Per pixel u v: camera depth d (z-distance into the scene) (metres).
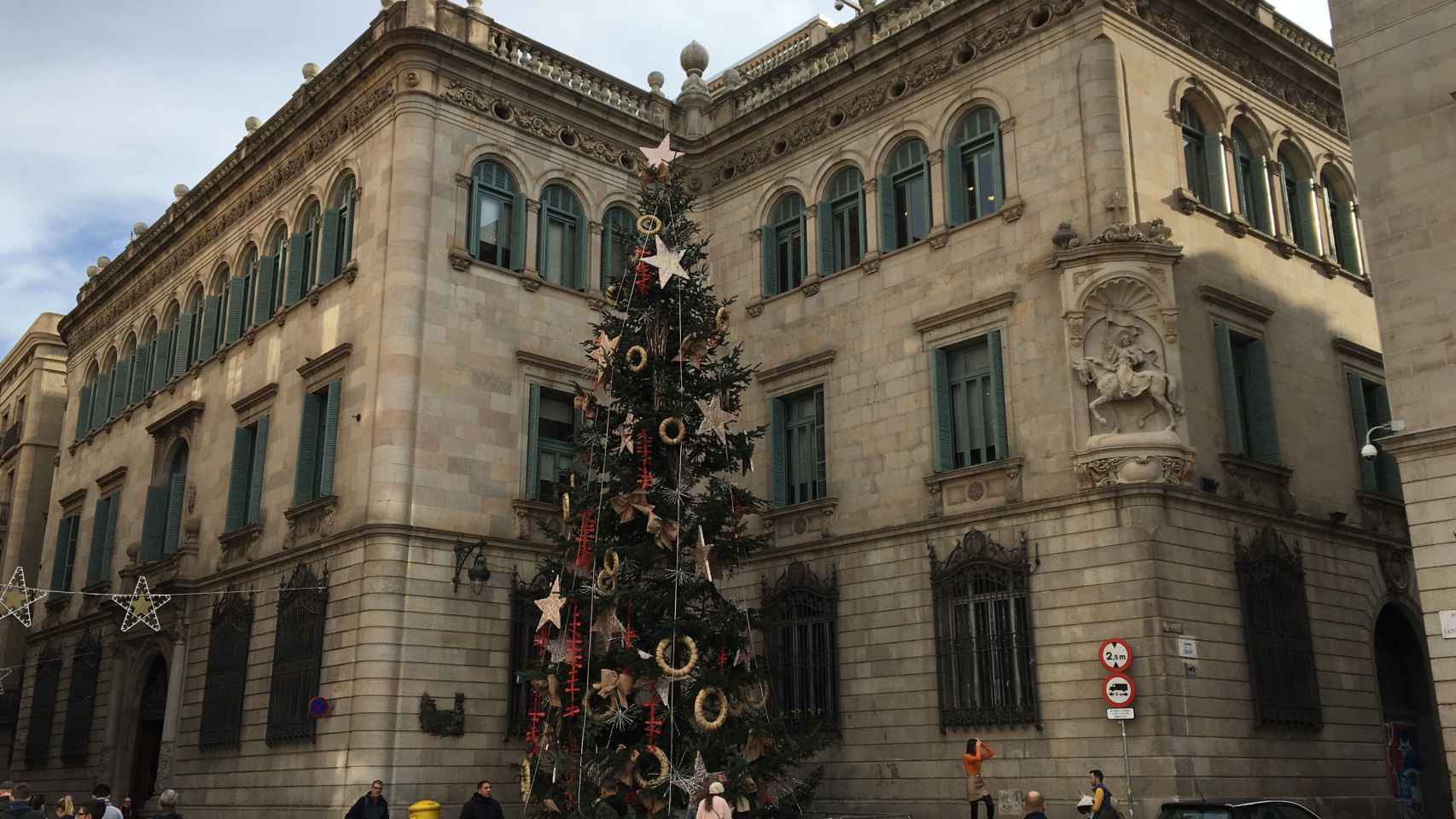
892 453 28.95
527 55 33.75
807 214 32.62
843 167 32.16
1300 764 25.25
